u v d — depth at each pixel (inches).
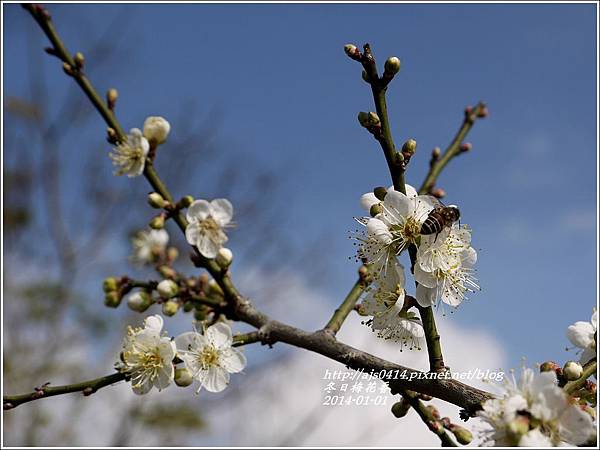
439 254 15.3
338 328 16.4
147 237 20.4
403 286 15.5
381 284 15.7
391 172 15.3
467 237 15.6
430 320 15.2
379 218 15.4
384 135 15.2
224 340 16.6
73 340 52.4
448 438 15.2
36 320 52.2
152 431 50.5
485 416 14.4
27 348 51.6
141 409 50.2
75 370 52.7
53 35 17.3
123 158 17.4
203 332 16.9
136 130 17.4
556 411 14.2
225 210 17.4
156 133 17.4
